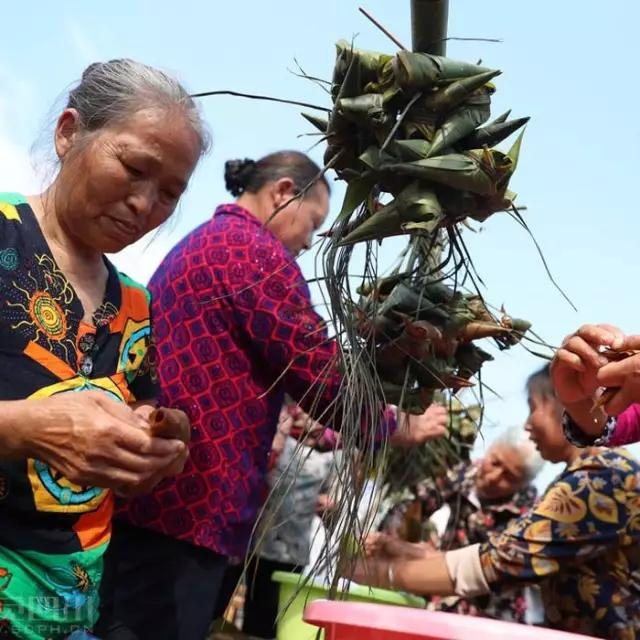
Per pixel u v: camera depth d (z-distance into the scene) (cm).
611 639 246
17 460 164
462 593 261
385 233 163
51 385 168
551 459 285
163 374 218
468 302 182
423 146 157
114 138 168
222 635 301
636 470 251
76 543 171
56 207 175
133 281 193
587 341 185
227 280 219
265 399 221
